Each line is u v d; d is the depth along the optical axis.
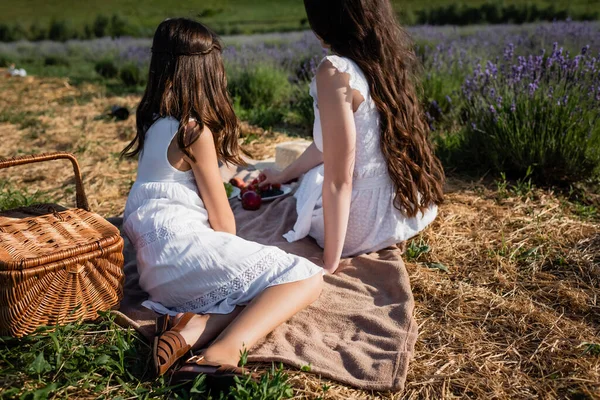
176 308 2.46
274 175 3.69
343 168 2.67
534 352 2.31
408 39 2.94
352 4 2.65
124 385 2.03
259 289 2.34
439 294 2.74
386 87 2.75
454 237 3.28
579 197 3.81
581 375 2.16
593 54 6.22
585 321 2.53
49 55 15.87
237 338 2.16
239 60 8.20
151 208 2.49
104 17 24.62
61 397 2.01
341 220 2.72
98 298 2.39
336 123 2.62
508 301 2.66
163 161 2.49
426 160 3.01
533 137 3.99
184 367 2.04
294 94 7.00
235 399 1.90
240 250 2.37
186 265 2.36
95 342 2.30
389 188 2.95
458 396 2.10
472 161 4.34
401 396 2.09
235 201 3.70
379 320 2.47
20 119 6.36
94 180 4.33
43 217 2.52
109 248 2.34
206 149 2.46
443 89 5.52
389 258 2.96
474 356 2.31
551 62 4.39
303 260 2.41
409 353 2.27
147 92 2.54
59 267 2.22
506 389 2.12
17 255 2.19
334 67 2.62
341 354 2.29
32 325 2.23
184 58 2.46
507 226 3.38
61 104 7.38
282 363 2.14
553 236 3.22
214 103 2.55
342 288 2.75
